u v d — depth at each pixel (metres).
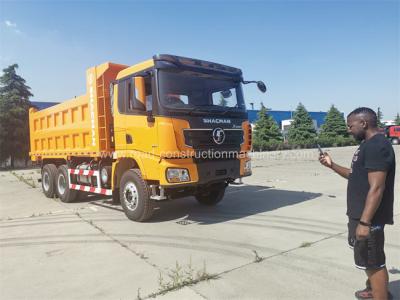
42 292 4.07
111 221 7.38
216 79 7.27
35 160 12.10
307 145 47.59
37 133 11.79
